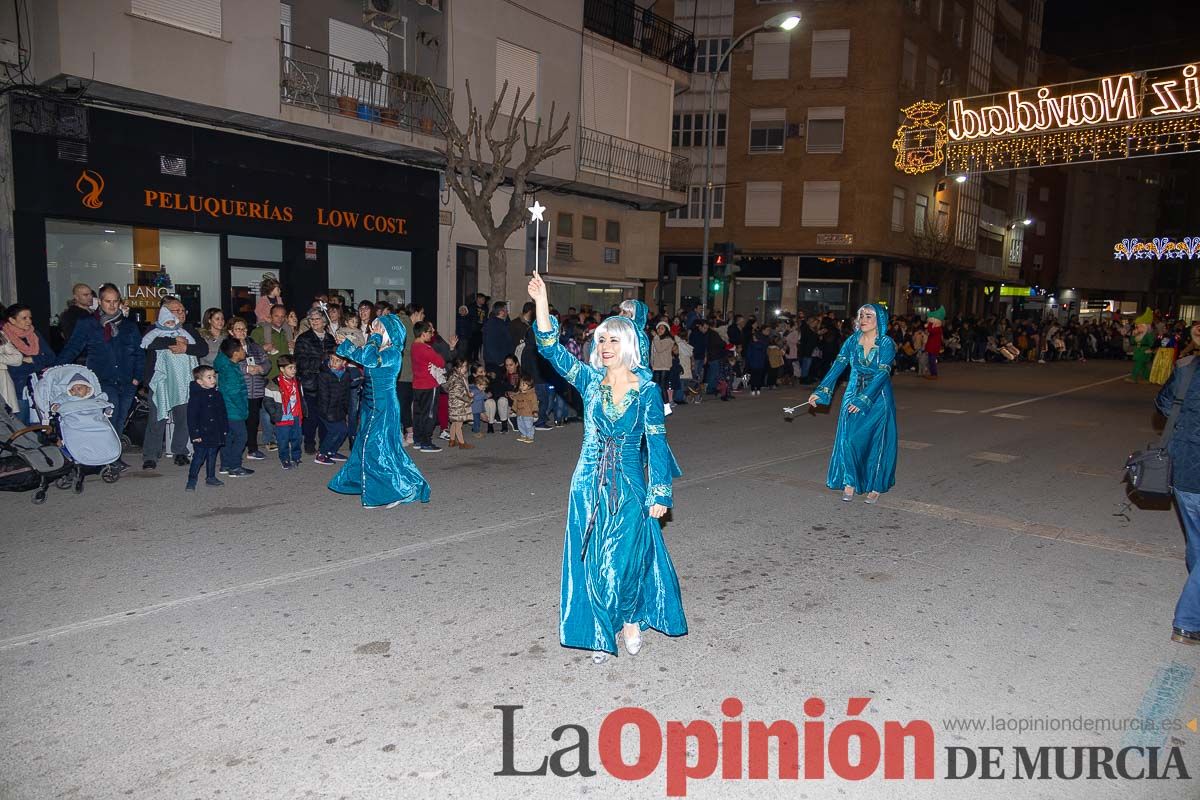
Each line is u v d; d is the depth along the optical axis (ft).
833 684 13.37
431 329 33.71
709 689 13.12
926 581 18.58
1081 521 24.48
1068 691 13.30
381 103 52.34
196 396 25.11
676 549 20.65
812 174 109.29
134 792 10.05
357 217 51.72
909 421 46.93
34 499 23.44
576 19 62.08
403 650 14.21
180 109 41.52
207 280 45.73
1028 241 181.06
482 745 11.30
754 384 58.44
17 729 11.44
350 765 10.73
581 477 13.66
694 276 116.78
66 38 36.06
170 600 16.24
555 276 68.64
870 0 105.29
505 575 18.17
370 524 22.03
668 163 74.33
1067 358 125.49
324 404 29.50
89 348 28.76
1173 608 17.21
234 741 11.23
